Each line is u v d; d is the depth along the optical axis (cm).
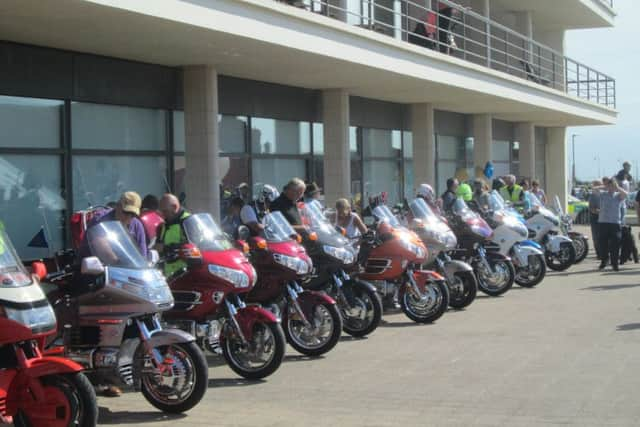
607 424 642
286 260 912
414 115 2491
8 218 1297
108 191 1474
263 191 1010
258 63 1576
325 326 933
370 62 1647
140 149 1546
